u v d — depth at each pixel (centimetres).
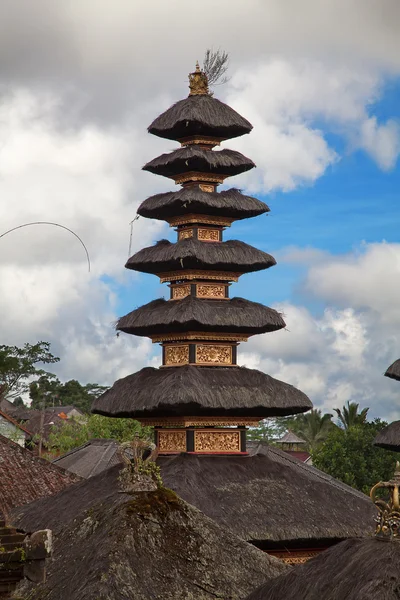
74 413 12338
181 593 1881
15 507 3794
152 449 2194
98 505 2159
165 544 1975
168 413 3831
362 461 7525
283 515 3425
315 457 7712
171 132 4225
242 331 4019
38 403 11738
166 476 3509
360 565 1530
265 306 4088
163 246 4147
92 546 1967
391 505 1589
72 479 4391
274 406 3841
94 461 5747
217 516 3303
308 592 1573
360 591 1470
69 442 7800
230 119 4169
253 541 3281
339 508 3575
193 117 4094
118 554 1900
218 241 4188
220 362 4009
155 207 4141
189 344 3981
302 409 3925
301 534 3366
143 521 2002
